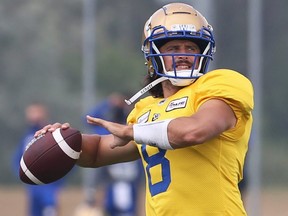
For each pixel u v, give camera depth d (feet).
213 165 35.35
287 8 158.40
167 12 37.32
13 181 205.77
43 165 37.86
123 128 35.32
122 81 194.49
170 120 34.17
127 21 198.39
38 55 206.39
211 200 35.27
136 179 95.50
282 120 167.43
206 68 37.45
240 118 34.99
